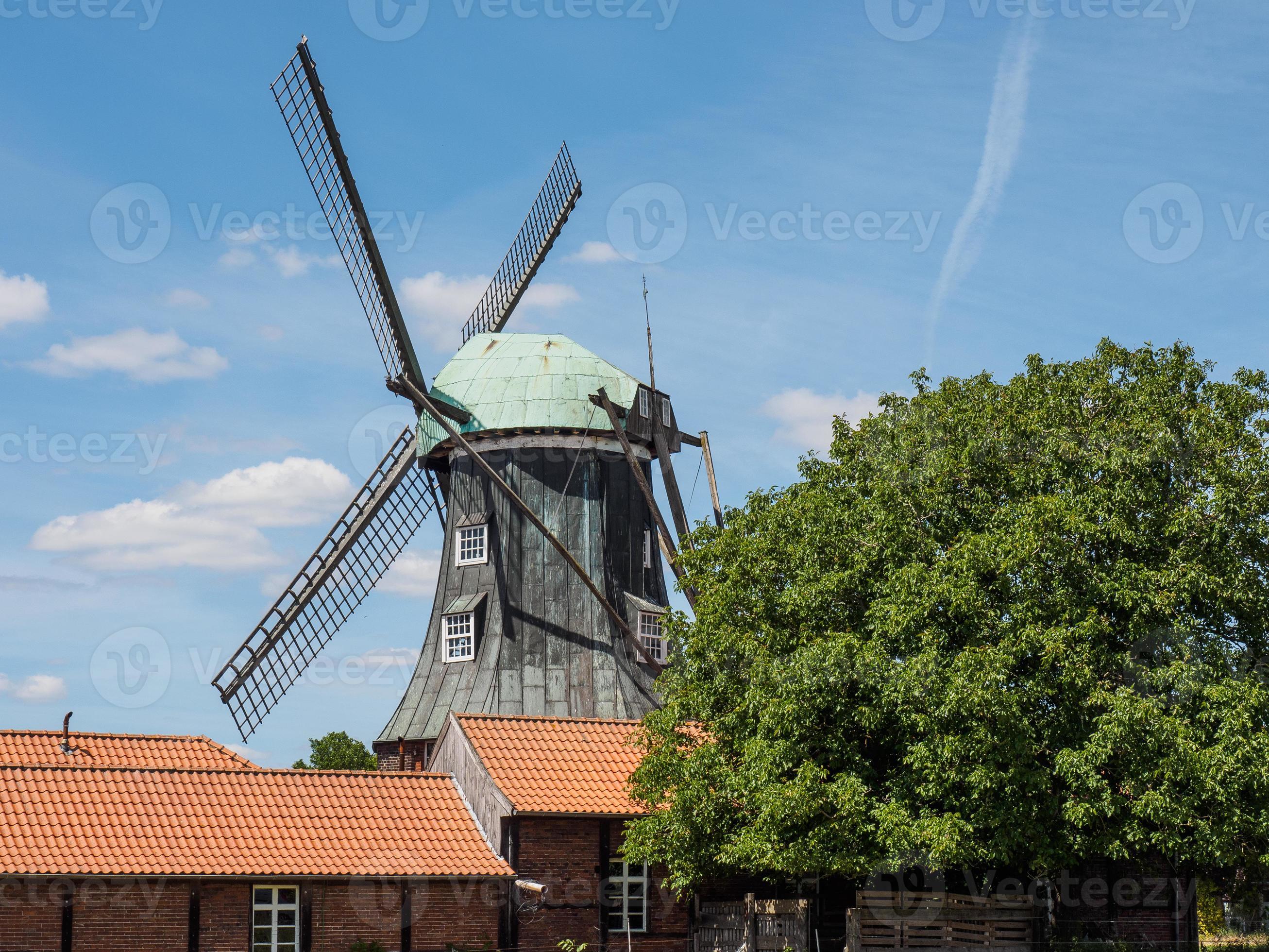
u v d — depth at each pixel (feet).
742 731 104.68
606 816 109.19
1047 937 111.45
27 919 93.30
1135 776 91.97
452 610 144.87
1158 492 97.66
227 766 124.06
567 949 104.88
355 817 107.34
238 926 98.37
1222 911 155.53
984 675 90.68
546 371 148.25
